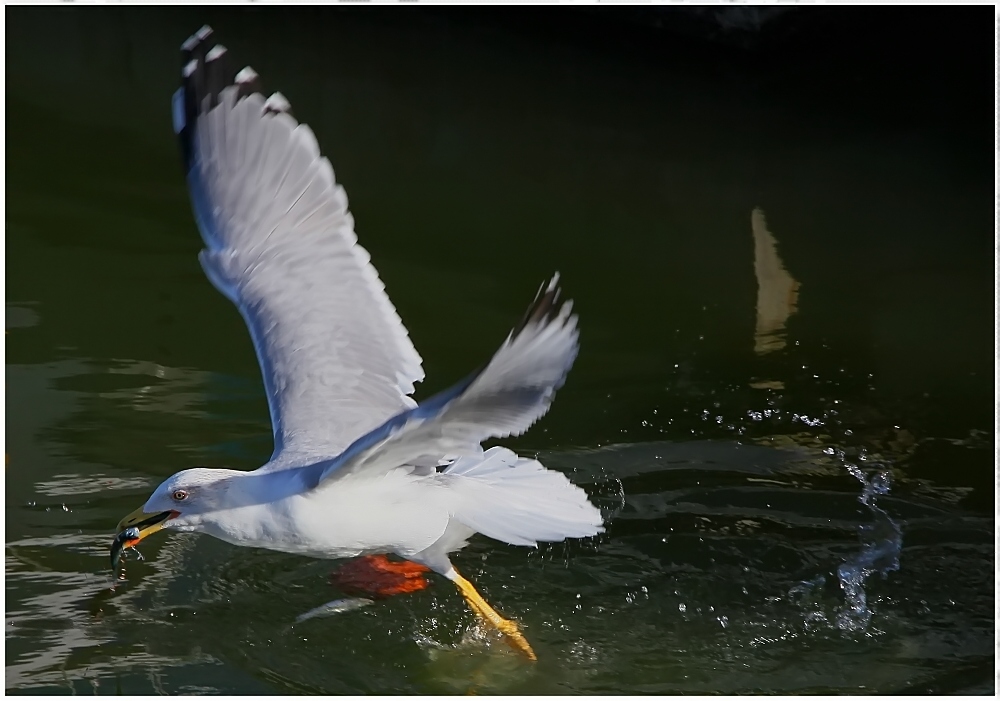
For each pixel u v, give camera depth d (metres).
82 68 19.42
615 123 17.34
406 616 8.79
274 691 7.88
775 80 18.53
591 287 13.30
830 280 13.48
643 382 11.68
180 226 14.51
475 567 9.34
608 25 19.72
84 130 17.16
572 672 8.19
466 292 13.04
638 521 9.77
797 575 9.16
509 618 8.74
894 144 16.62
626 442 10.77
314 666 8.17
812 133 17.00
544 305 5.95
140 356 11.80
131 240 14.09
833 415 11.16
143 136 17.05
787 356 12.11
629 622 8.70
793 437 10.86
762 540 9.52
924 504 9.92
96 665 8.08
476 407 6.32
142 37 20.52
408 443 6.80
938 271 13.60
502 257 13.86
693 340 12.38
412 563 9.38
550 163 16.27
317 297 8.56
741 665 8.26
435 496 7.85
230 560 9.34
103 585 8.93
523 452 10.59
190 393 11.26
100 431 10.62
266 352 8.45
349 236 8.70
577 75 18.89
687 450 10.66
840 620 8.67
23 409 10.85
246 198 8.70
